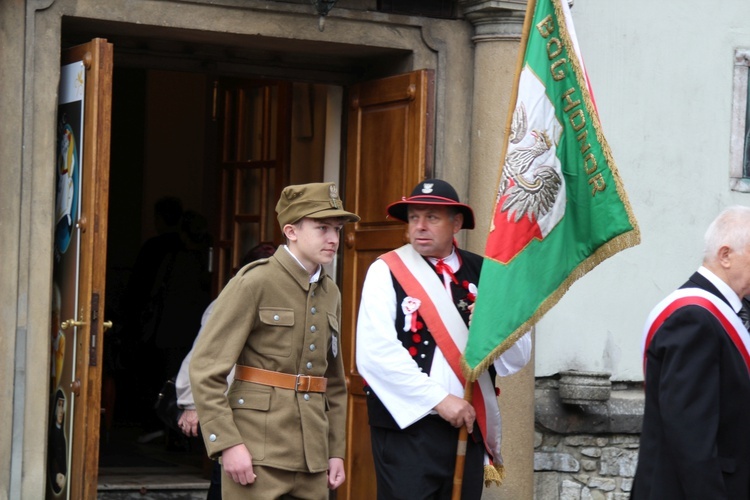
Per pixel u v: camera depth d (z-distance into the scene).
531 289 4.95
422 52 6.85
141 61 6.77
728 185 7.68
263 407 4.62
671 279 7.54
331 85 7.36
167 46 6.78
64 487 5.95
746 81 7.71
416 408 4.88
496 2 6.70
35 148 5.98
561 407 7.23
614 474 7.36
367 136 7.07
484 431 5.06
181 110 11.65
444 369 5.01
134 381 10.41
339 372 4.98
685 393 3.95
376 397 5.02
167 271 9.10
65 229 6.05
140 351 9.40
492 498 6.79
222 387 4.55
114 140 11.52
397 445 4.96
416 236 5.11
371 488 6.80
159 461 8.43
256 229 7.71
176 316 9.12
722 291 4.13
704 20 7.60
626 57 7.42
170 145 11.65
